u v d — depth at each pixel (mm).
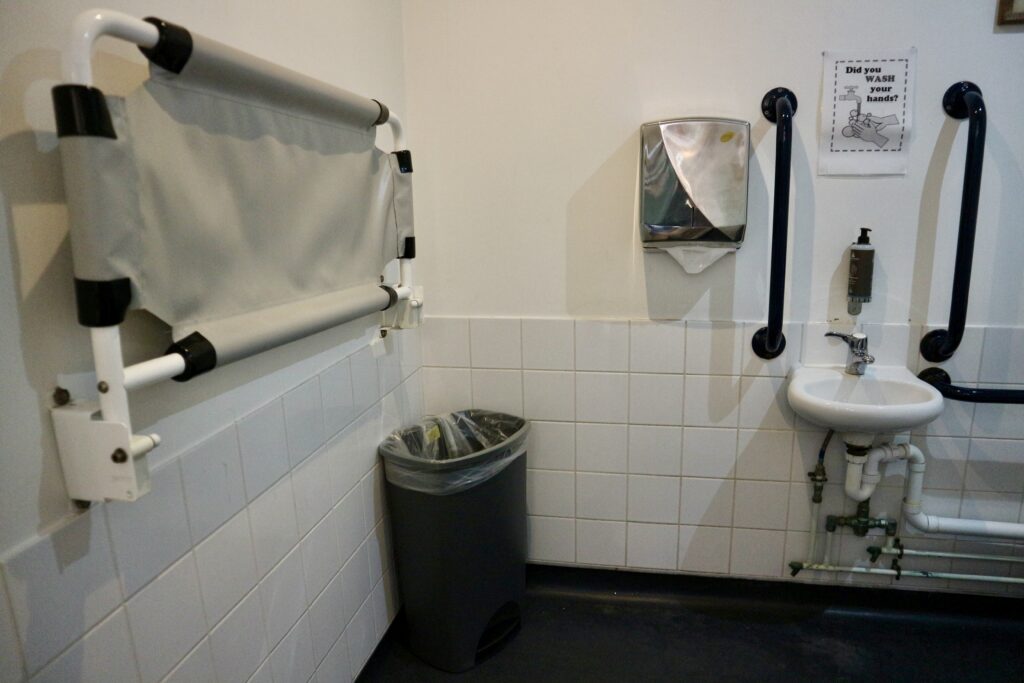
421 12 1722
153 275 775
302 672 1295
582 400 1874
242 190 937
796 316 1713
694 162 1594
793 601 1905
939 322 1650
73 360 767
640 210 1691
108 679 811
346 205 1243
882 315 1676
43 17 721
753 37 1591
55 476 739
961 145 1556
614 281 1784
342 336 1420
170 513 910
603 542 1969
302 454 1267
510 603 1750
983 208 1582
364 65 1516
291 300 1074
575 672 1661
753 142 1635
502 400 1925
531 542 2014
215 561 1014
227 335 885
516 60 1706
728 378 1773
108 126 682
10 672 687
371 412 1587
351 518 1495
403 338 1780
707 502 1874
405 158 1454
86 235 676
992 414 1671
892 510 1790
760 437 1796
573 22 1660
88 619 778
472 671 1670
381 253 1407
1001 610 1806
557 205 1769
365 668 1611
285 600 1222
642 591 1985
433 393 1960
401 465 1549
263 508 1140
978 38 1503
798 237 1669
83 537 767
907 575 1790
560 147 1732
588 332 1822
